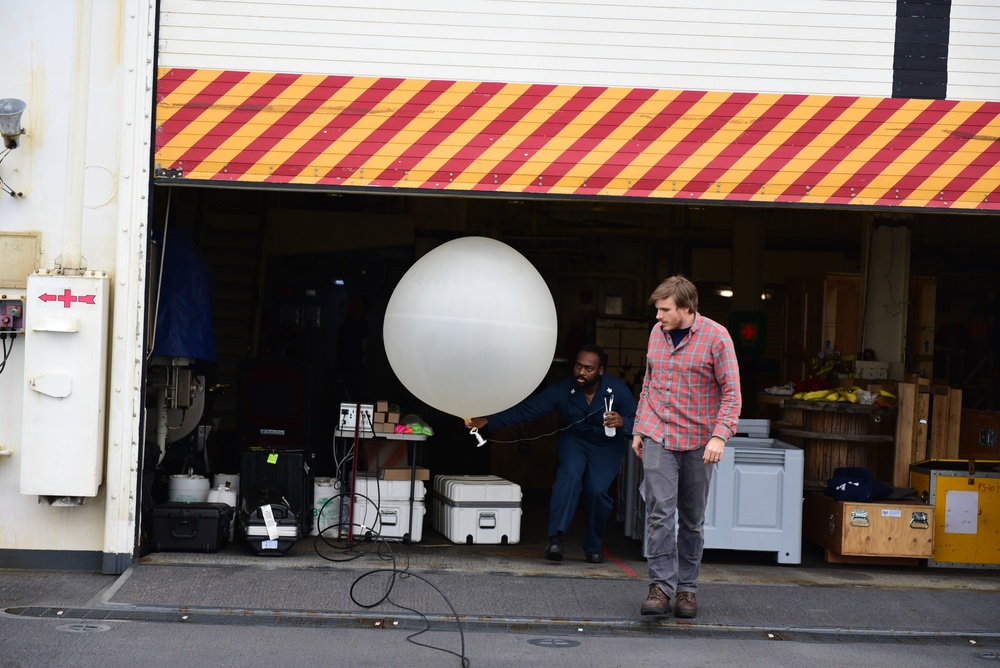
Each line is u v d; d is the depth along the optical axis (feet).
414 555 19.36
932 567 19.98
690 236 40.09
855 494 19.83
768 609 16.40
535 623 15.33
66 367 16.62
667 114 17.66
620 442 19.92
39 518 17.22
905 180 17.78
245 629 14.64
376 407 20.66
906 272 25.18
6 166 17.08
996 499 19.94
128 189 17.03
